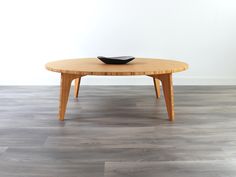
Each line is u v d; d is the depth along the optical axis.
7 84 3.42
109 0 3.30
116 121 2.05
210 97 2.81
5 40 3.32
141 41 3.39
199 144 1.61
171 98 2.03
